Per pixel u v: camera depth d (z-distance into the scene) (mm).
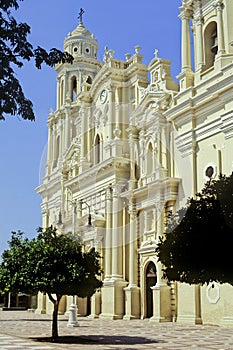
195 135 30266
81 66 51875
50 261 18812
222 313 26766
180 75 32594
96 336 21328
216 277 10289
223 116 27828
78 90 50906
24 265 18953
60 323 31844
